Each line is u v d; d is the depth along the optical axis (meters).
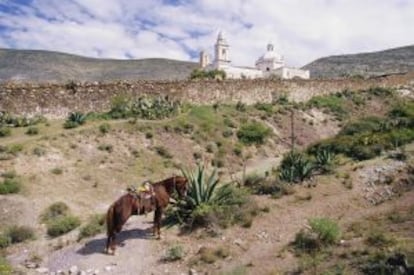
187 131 32.62
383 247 12.10
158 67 124.12
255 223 15.80
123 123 31.56
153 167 26.83
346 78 54.06
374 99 51.97
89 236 15.94
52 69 104.50
